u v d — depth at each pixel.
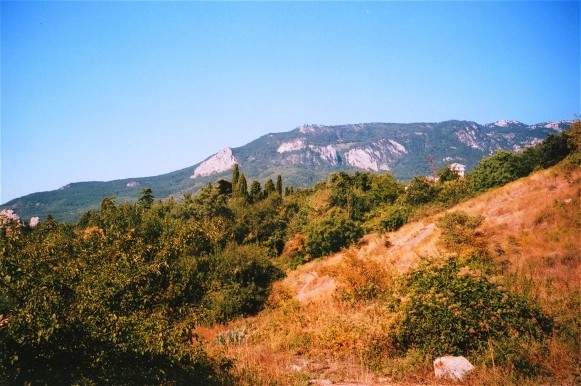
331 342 8.66
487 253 12.74
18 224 5.89
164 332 5.57
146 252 6.41
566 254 11.16
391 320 7.70
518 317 6.61
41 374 5.03
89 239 6.41
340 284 14.62
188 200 47.66
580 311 7.00
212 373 6.54
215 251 18.72
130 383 5.47
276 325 11.64
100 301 5.41
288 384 6.68
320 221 30.39
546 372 5.50
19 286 4.88
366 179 50.28
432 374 6.32
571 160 22.98
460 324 6.69
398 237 26.06
